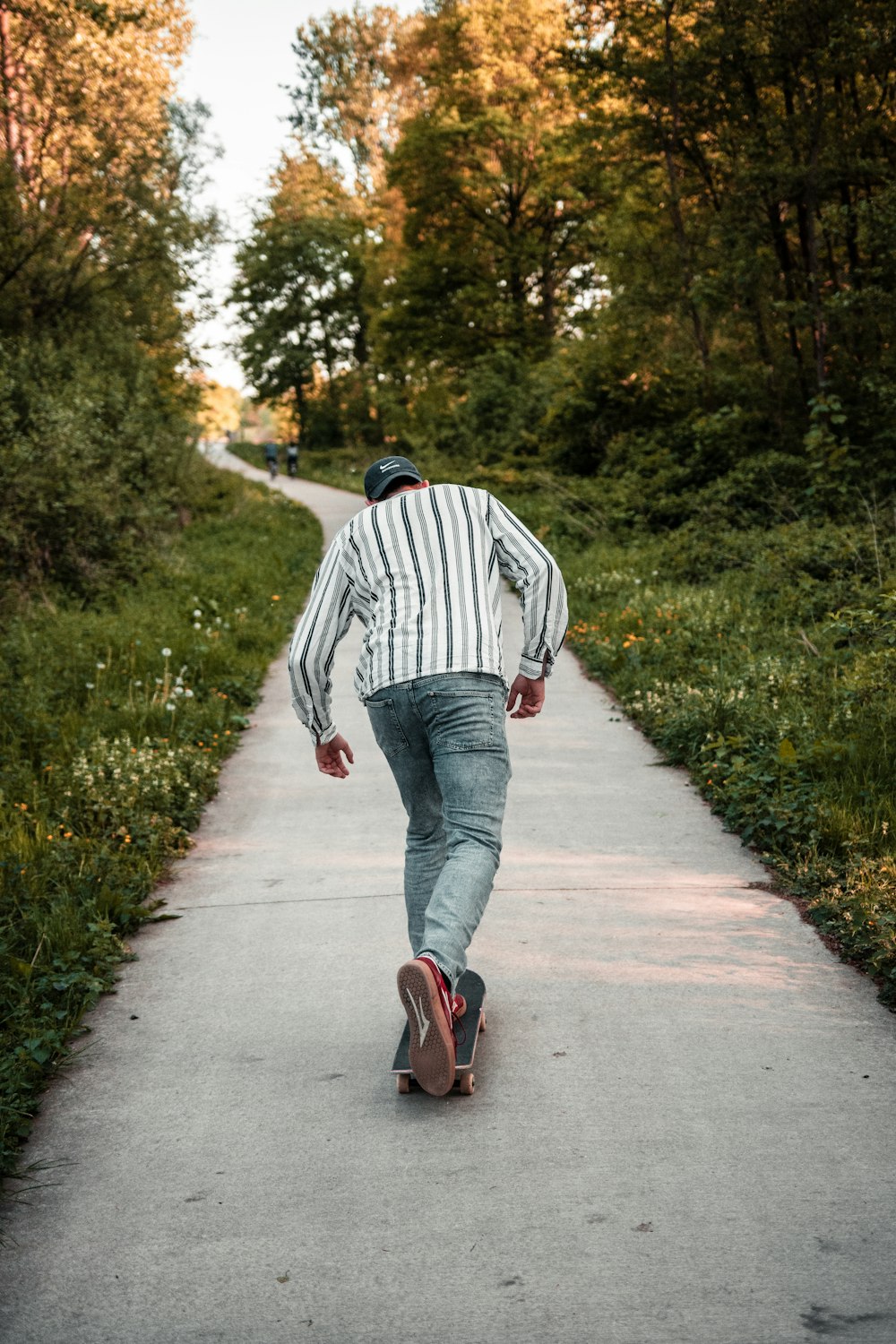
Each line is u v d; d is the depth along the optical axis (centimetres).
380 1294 210
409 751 292
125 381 1622
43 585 1235
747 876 450
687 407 1980
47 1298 213
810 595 967
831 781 510
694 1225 226
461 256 3634
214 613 1209
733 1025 317
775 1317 198
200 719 752
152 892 464
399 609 288
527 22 3197
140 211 1748
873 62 1480
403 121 3459
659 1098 279
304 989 357
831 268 1608
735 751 593
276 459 4569
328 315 5884
